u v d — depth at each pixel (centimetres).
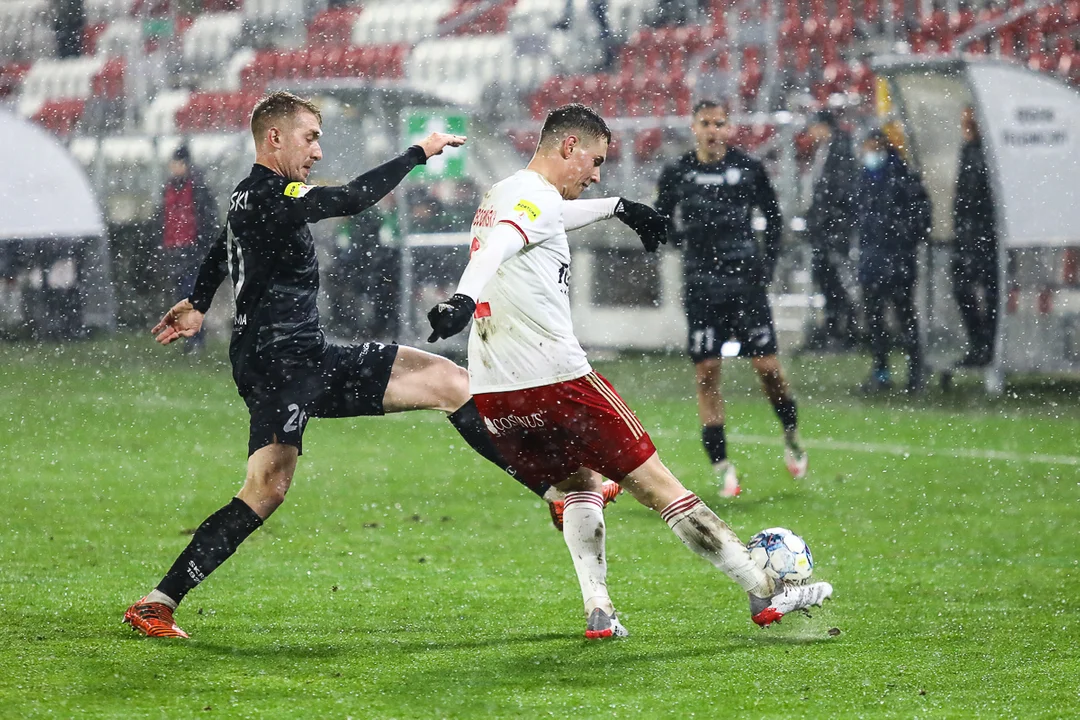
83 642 1332
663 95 5672
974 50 5266
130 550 1903
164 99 6538
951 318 4019
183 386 4072
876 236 3897
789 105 5253
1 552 1877
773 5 5475
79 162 5797
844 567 1819
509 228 1261
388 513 2247
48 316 5191
